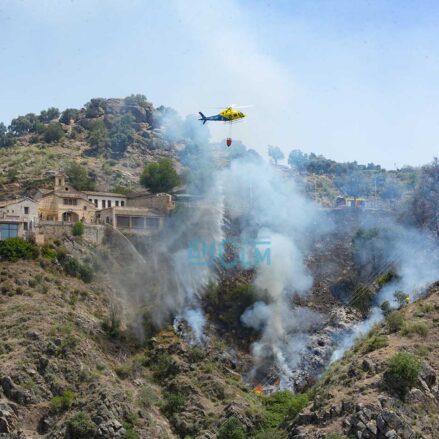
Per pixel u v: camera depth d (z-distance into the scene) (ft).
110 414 397.60
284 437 372.79
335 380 375.66
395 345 381.60
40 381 412.57
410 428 332.60
